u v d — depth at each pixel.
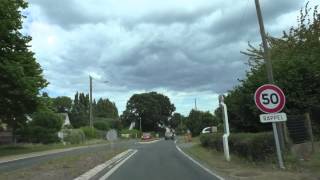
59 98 160.38
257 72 28.30
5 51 46.81
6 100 48.56
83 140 80.44
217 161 26.91
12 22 44.84
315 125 24.81
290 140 21.16
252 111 27.97
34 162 31.66
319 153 21.08
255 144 21.98
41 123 71.50
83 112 155.12
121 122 164.62
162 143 69.19
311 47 30.52
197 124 101.88
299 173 17.56
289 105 25.38
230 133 29.62
